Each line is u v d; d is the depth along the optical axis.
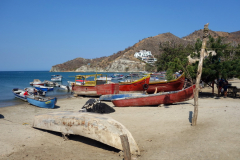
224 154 5.31
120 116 11.04
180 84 18.06
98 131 6.37
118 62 170.25
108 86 19.95
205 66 15.63
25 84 46.19
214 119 8.83
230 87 16.80
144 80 19.09
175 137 6.97
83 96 23.23
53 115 7.85
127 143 4.95
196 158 5.25
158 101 13.70
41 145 6.61
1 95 24.86
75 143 6.95
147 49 197.38
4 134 7.39
